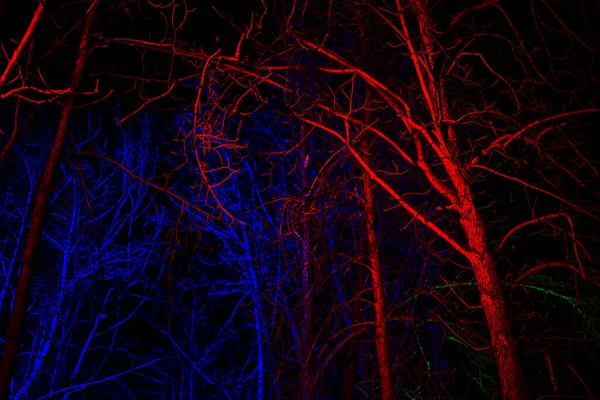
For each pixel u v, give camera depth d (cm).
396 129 1048
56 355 1602
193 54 709
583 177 742
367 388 1141
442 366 1131
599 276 618
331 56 759
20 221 1488
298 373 1153
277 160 1298
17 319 587
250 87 737
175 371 1872
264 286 1383
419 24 760
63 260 1612
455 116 823
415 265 1181
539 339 718
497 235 1164
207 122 711
